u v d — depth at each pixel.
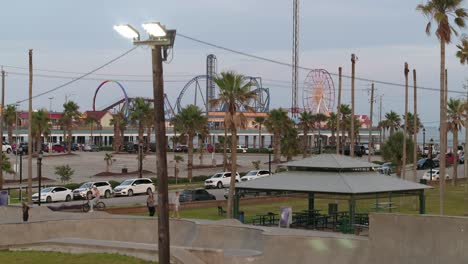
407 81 80.25
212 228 31.86
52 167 113.06
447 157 130.25
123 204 62.88
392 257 26.39
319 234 29.22
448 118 92.69
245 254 28.69
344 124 149.00
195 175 104.12
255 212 57.47
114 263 28.39
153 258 29.03
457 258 24.67
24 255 31.03
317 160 46.41
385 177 45.97
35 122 118.75
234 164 51.66
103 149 170.12
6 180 89.62
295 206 63.75
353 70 75.19
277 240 27.95
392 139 94.75
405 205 62.09
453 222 24.92
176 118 102.56
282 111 120.25
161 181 20.39
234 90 52.88
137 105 122.62
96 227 34.84
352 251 27.25
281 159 139.75
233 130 52.72
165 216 20.45
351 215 40.97
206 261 28.03
